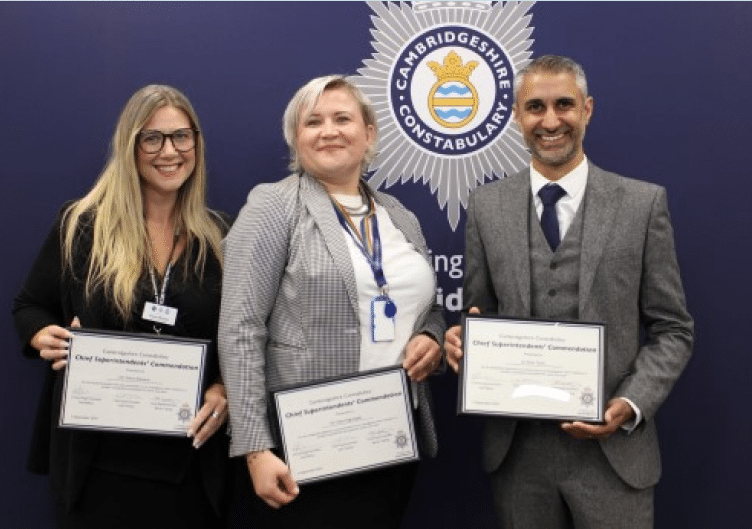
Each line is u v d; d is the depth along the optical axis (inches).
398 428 72.2
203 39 94.0
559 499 75.5
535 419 72.0
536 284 74.9
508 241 76.3
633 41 93.6
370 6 94.0
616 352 73.6
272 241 71.7
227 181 95.0
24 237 94.5
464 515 97.0
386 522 73.5
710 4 93.2
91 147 94.2
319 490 72.3
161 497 74.4
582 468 73.9
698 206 94.1
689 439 95.6
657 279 74.3
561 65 74.7
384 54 94.3
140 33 93.7
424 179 95.1
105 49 93.7
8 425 95.4
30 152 94.2
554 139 74.6
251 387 69.7
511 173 94.7
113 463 73.3
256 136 94.7
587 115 77.5
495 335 73.3
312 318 71.2
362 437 71.7
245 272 71.0
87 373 72.1
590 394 71.7
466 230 81.7
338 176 76.2
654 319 75.9
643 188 75.2
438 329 79.3
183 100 77.9
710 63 93.4
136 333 72.8
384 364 72.9
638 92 93.9
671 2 93.3
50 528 95.9
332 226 73.3
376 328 72.3
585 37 93.7
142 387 72.7
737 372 94.8
